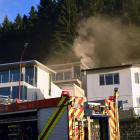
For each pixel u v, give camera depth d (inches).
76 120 390.9
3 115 423.8
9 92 2100.1
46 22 4916.3
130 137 1194.0
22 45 4798.2
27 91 2101.4
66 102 387.5
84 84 2443.4
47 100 400.2
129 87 1752.0
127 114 1302.9
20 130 413.1
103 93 1777.8
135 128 1197.1
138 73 1780.3
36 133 402.3
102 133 424.2
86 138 401.4
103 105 432.5
